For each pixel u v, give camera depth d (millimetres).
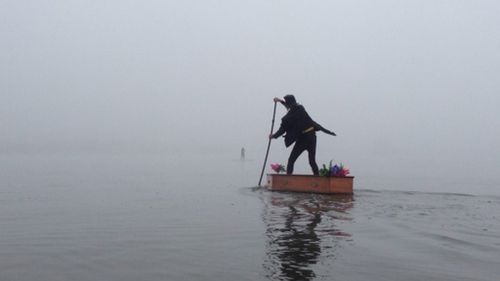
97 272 3762
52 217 6242
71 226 5586
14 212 6695
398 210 6742
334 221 5789
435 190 11625
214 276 3650
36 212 6699
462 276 3662
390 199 8047
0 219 6082
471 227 5484
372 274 3701
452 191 11453
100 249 4465
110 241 4789
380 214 6348
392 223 5676
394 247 4504
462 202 7840
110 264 3975
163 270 3801
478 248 4488
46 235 5086
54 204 7641
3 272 3758
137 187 10836
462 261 4059
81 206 7367
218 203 7562
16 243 4719
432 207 7168
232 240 4793
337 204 7301
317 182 8672
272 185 9211
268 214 6336
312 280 3562
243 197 8359
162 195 8961
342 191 8656
